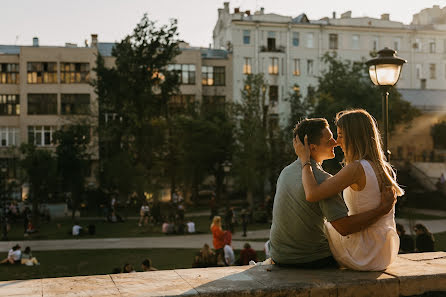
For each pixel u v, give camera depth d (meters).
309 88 62.97
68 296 2.64
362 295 2.92
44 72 58.41
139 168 41.78
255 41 62.16
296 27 63.00
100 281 2.98
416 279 3.02
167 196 50.75
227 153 44.28
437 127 53.59
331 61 45.38
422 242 11.64
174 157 45.56
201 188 56.78
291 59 62.84
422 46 67.25
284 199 3.26
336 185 3.04
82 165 43.00
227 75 61.84
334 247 3.27
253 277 3.06
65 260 20.17
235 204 48.88
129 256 20.88
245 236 26.61
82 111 49.88
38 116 58.12
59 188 42.75
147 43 46.25
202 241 25.31
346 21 64.88
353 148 3.29
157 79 47.41
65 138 42.53
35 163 35.22
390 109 42.12
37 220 33.06
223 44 68.25
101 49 66.88
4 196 35.47
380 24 66.12
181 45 69.31
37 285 2.88
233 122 45.75
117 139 46.75
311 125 3.25
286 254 3.31
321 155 3.31
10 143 59.00
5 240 27.05
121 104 46.34
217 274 3.16
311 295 2.85
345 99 40.09
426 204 38.12
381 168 3.22
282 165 35.78
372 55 44.41
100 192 44.81
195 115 47.41
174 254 21.20
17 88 59.16
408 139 53.75
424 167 43.00
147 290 2.76
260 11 66.06
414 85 66.75
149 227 31.14
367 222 3.11
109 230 30.94
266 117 43.62
